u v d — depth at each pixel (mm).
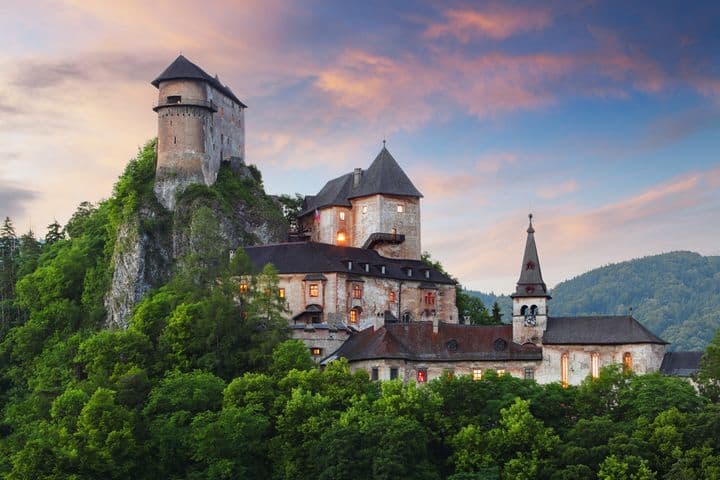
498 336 159750
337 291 178500
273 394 140000
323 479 122125
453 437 131000
